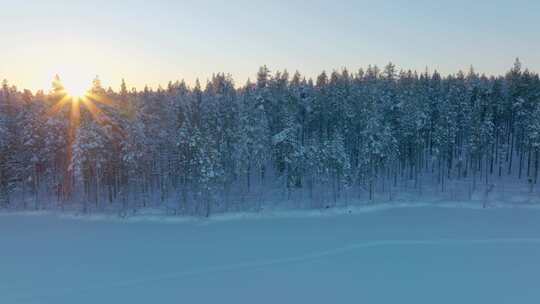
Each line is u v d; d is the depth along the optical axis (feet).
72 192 224.94
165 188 219.00
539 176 247.29
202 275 120.37
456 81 298.76
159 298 104.37
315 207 209.26
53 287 112.47
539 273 119.55
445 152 246.27
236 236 166.30
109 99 215.10
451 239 156.66
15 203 218.18
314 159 214.90
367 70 334.44
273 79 281.95
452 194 228.22
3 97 257.55
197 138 197.77
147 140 213.25
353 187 235.61
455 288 109.19
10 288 112.06
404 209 208.44
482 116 272.92
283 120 237.45
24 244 157.58
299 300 102.58
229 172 225.35
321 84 295.28
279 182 233.14
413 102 247.91
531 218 189.78
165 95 278.67
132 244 156.46
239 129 223.51
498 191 230.07
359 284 112.57
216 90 307.58
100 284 114.21
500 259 132.57
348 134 252.21
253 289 109.60
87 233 174.19
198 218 195.31
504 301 101.04
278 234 168.45
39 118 212.23
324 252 141.90
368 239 158.10
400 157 248.93
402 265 127.65
